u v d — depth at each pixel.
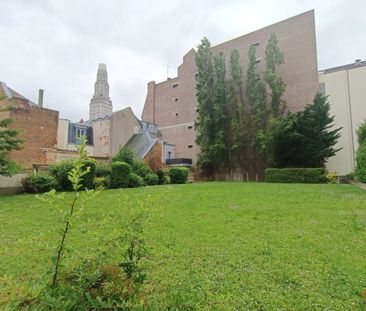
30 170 13.57
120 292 1.94
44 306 1.54
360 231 5.04
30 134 18.89
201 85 28.02
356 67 22.94
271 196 9.77
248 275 3.20
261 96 24.16
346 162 22.06
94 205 7.73
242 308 2.48
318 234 4.89
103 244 2.23
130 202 2.72
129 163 17.23
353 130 22.14
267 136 22.58
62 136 24.23
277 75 24.30
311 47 24.38
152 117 38.41
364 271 3.27
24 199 9.52
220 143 25.70
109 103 98.19
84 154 1.99
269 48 24.44
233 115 25.84
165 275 3.20
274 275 3.20
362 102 22.19
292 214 6.57
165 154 32.88
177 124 35.44
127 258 2.26
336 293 2.74
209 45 28.88
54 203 1.86
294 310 2.46
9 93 19.41
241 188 12.93
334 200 8.66
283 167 21.86
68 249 1.89
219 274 3.23
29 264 3.45
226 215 6.59
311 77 24.00
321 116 20.31
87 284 1.79
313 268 3.38
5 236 4.82
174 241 4.54
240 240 4.59
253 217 6.32
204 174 27.38
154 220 5.95
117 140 26.47
